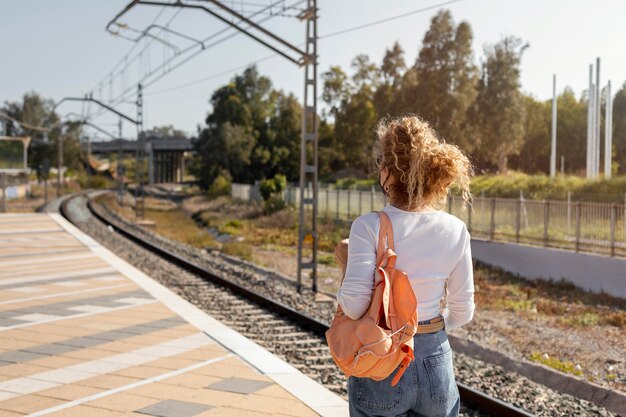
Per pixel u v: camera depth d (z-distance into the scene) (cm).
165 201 7900
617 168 6134
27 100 11238
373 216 247
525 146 7844
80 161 12031
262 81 8925
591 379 831
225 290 1431
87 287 1261
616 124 6494
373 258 238
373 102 7006
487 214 2195
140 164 4212
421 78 5938
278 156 8438
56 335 826
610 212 1675
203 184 8669
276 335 991
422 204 254
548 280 1798
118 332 845
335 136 8138
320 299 1446
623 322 1198
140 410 528
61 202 5456
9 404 546
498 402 614
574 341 1059
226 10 1484
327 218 3678
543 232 1930
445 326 263
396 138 253
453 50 5834
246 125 8619
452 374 246
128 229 3369
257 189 5816
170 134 12812
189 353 730
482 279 1850
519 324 1198
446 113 5834
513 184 3734
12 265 1622
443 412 242
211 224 4481
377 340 224
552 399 722
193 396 567
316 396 564
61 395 571
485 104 5900
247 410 527
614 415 682
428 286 243
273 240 3186
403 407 237
